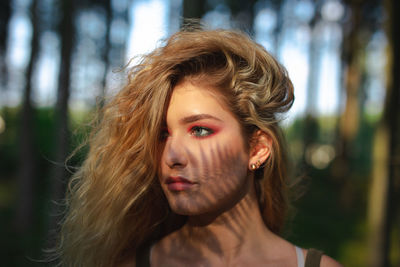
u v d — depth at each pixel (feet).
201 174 4.25
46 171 27.81
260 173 5.05
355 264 21.11
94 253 5.18
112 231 5.10
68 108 16.03
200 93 4.36
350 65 42.14
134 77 4.97
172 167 4.33
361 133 65.67
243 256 4.48
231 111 4.36
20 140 25.75
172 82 4.60
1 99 35.45
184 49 4.59
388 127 14.43
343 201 37.47
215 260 4.49
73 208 5.46
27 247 20.63
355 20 38.91
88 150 5.67
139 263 4.79
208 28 5.69
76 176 5.56
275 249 4.53
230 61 4.48
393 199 14.53
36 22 24.81
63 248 5.49
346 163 42.88
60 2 18.99
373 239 14.88
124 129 4.92
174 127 4.41
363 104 58.65
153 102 4.49
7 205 30.25
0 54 32.63
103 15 37.45
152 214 5.29
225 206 4.56
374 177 14.97
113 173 5.01
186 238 4.78
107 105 5.25
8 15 31.12
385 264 14.49
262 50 4.81
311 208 34.88
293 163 6.17
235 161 4.35
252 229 4.65
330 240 25.59
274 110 4.67
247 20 39.63
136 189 5.02
